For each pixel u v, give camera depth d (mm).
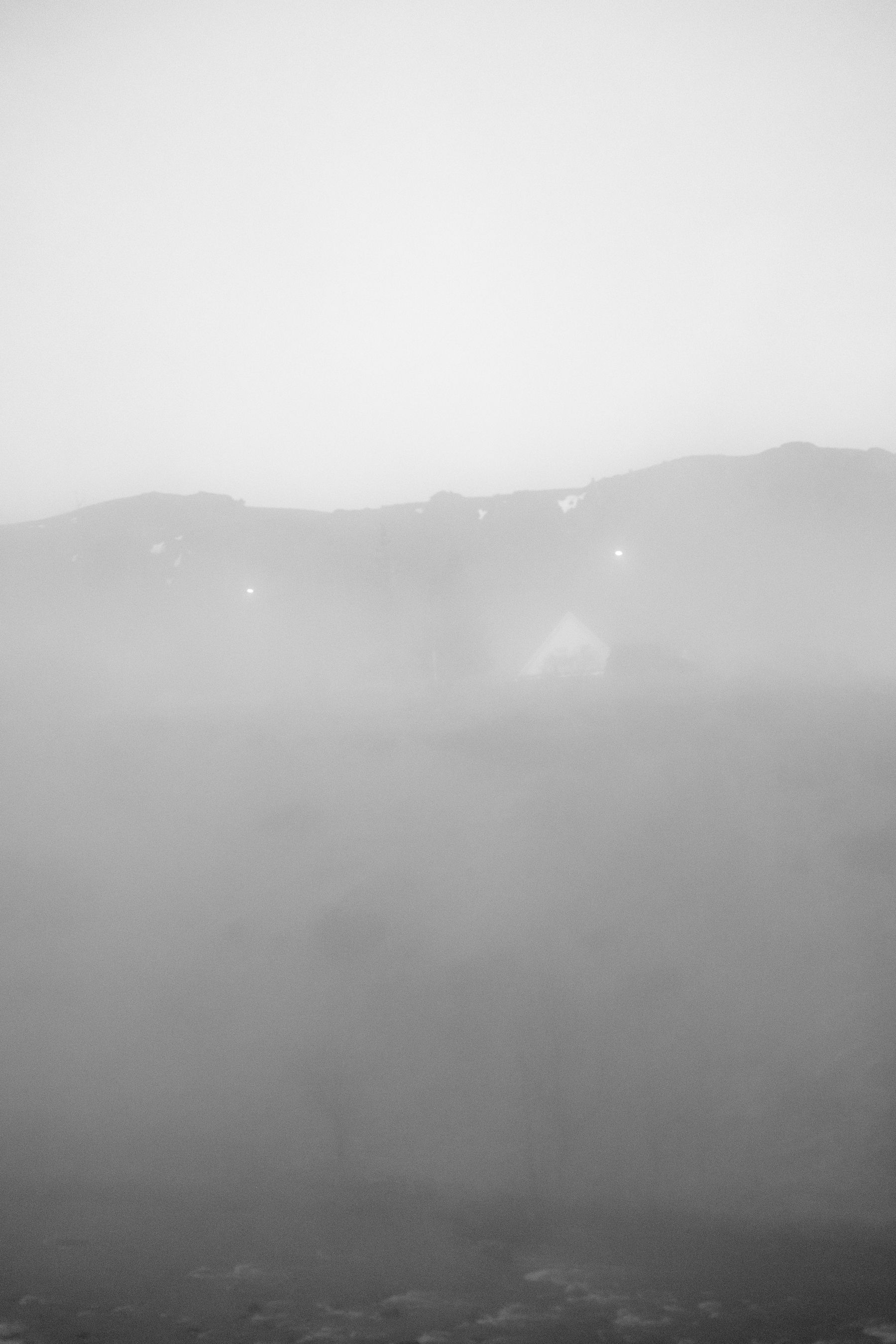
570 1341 16281
